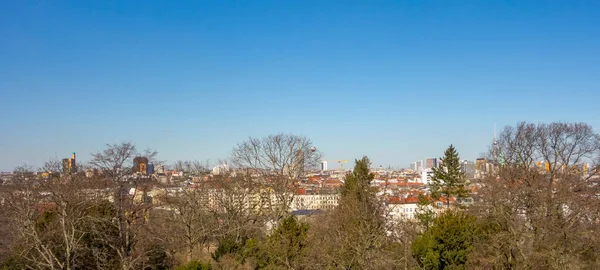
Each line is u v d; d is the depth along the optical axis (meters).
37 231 37.88
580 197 41.78
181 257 47.75
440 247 35.62
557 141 49.81
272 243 33.81
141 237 41.62
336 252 35.00
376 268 35.38
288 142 56.53
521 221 41.22
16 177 42.53
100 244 40.28
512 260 38.50
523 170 48.19
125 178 40.44
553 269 36.97
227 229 53.06
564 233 37.59
